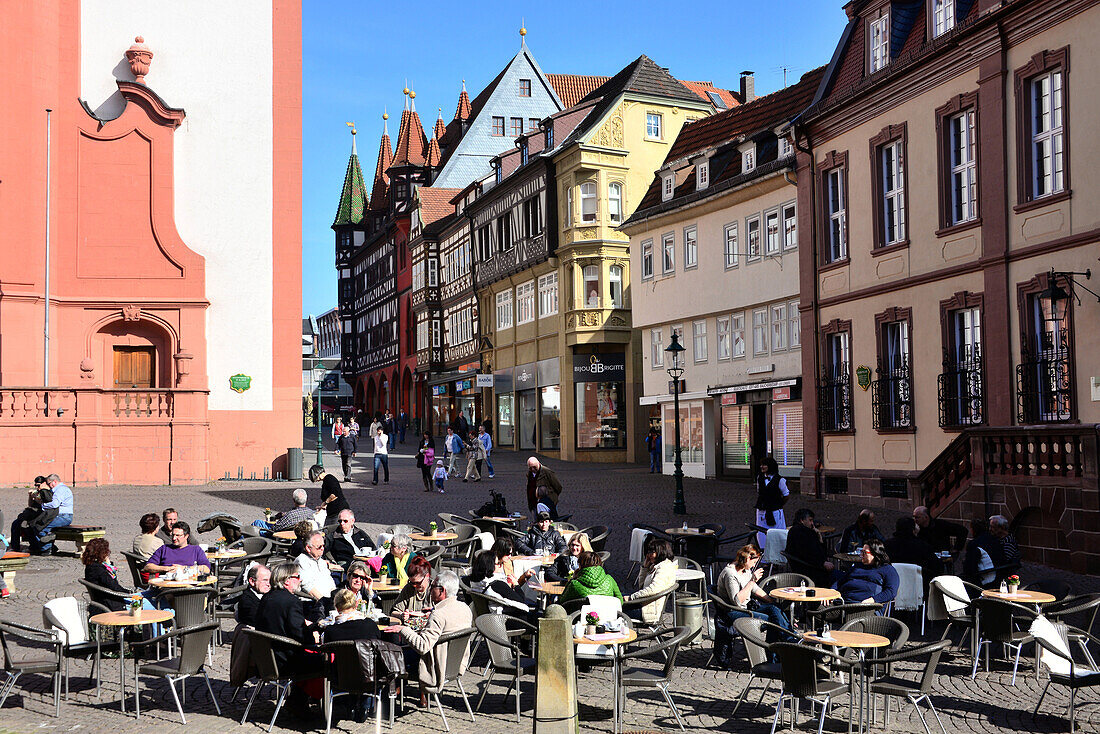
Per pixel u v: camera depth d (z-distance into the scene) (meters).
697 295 36.50
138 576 14.45
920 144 23.86
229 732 9.70
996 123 21.28
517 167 53.81
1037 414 20.23
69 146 33.44
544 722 9.17
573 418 45.72
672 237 38.09
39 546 19.72
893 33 25.16
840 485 27.00
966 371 22.23
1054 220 19.83
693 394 36.41
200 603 11.91
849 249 26.62
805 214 28.58
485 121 72.06
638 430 45.03
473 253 58.34
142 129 33.84
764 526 19.19
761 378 32.94
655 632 10.28
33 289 32.56
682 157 38.97
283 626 9.95
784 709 10.47
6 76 32.38
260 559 15.78
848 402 26.59
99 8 34.25
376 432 34.06
